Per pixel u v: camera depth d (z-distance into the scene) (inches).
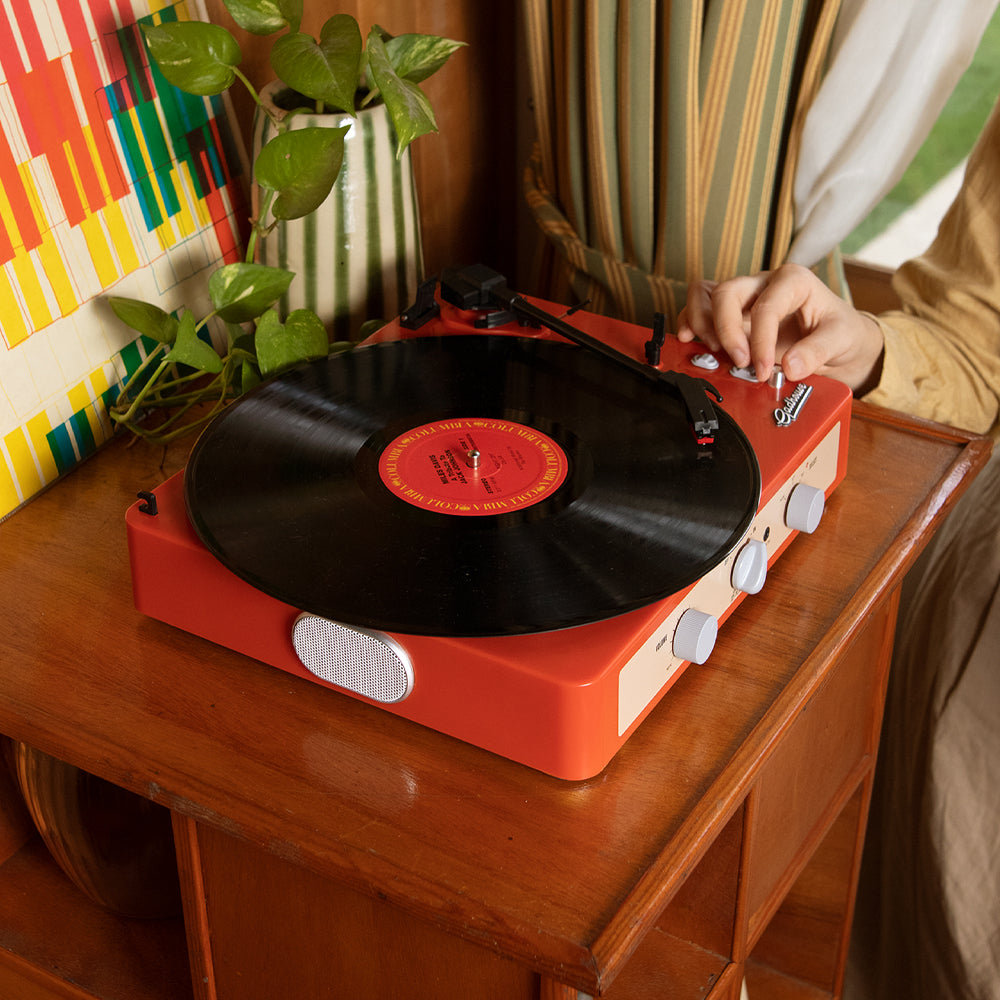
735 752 26.4
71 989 32.5
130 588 31.4
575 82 44.7
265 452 29.3
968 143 55.0
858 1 40.1
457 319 35.5
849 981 52.2
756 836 30.3
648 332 35.2
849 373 40.8
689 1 39.8
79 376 35.7
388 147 37.2
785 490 30.3
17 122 33.1
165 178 38.3
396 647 25.4
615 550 26.1
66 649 29.4
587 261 47.3
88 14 35.1
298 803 25.4
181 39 35.1
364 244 38.0
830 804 36.5
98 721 27.4
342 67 34.5
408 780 25.9
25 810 36.4
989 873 41.1
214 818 25.4
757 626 29.8
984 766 41.3
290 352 34.9
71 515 34.1
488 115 50.6
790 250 44.5
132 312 35.4
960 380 43.6
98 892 33.4
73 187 34.9
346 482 28.2
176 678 28.6
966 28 39.9
